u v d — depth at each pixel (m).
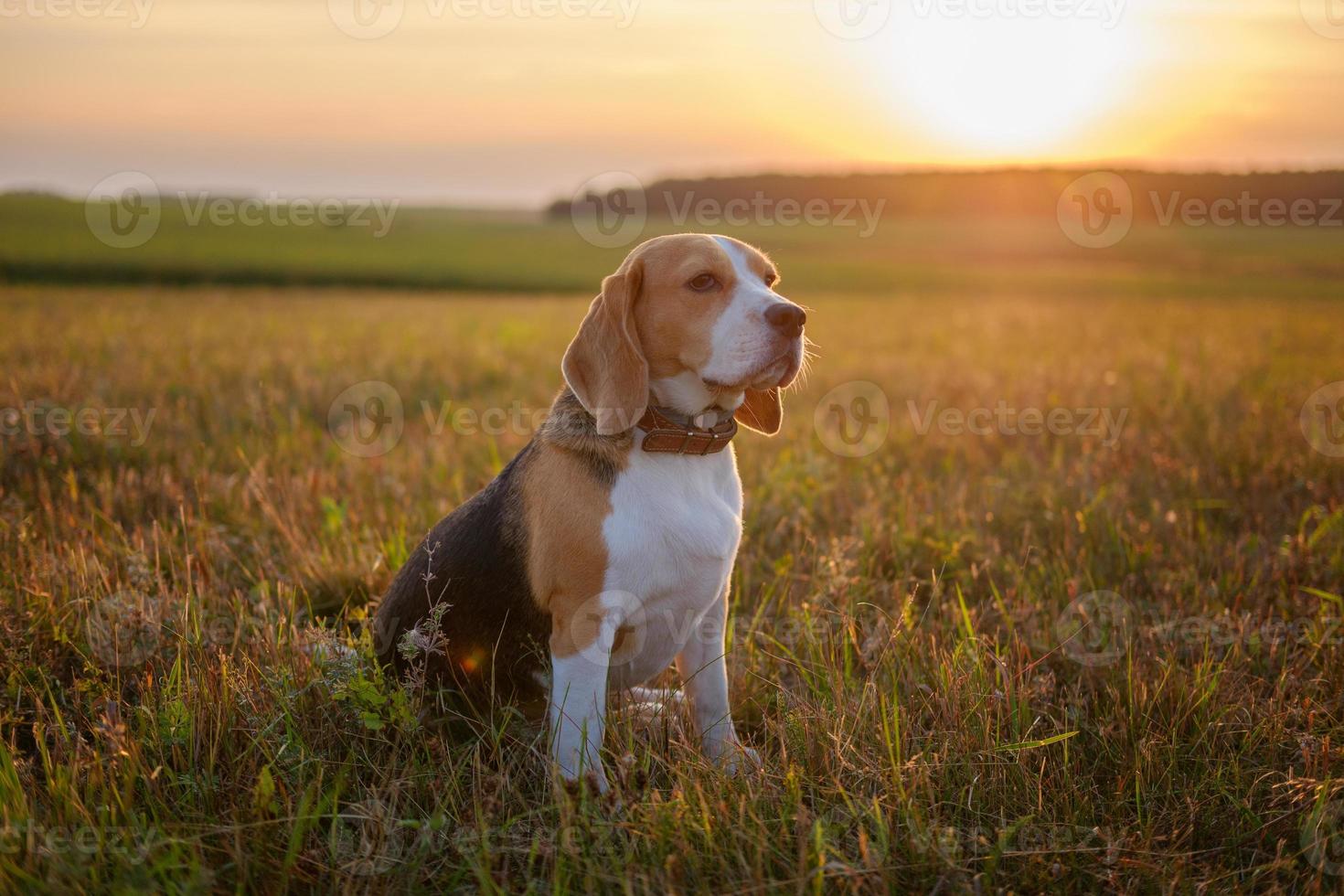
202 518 5.20
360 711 3.16
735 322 3.14
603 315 3.22
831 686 3.47
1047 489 5.90
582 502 3.13
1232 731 3.33
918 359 13.10
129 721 3.34
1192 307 24.06
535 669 3.36
